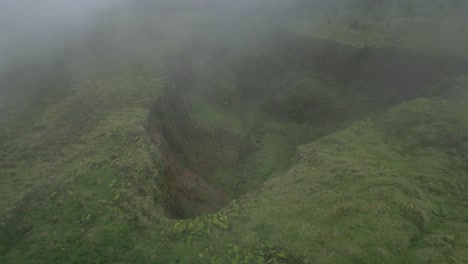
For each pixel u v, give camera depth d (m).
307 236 15.59
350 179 19.25
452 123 23.30
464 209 17.20
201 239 16.23
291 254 14.84
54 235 17.17
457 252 14.45
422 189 18.42
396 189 18.11
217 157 33.47
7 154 23.72
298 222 16.55
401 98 35.19
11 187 20.53
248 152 37.12
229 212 18.20
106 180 19.92
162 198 19.98
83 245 16.38
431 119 24.42
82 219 17.72
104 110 28.09
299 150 24.25
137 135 23.86
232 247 15.62
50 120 27.47
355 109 38.00
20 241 17.38
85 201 18.64
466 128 22.45
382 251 14.39
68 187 19.78
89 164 21.25
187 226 17.02
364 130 24.95
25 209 19.11
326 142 24.06
